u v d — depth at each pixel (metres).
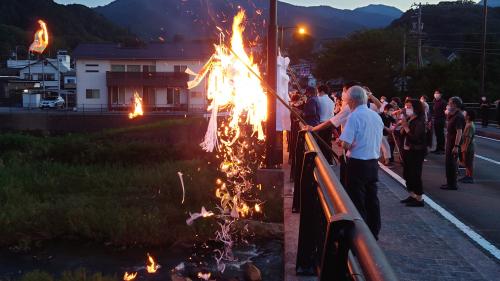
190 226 7.89
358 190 5.94
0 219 8.28
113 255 7.35
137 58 54.72
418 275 5.01
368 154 5.95
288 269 4.48
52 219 8.38
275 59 9.85
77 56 54.66
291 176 9.20
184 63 54.94
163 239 7.70
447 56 80.75
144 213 8.61
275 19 9.77
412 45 56.22
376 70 53.91
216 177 11.32
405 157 8.27
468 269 5.20
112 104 55.22
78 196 10.23
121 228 7.84
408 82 46.19
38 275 6.03
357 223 1.89
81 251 7.54
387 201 8.65
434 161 14.70
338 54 57.16
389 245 6.02
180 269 6.62
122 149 14.77
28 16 101.81
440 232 6.66
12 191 10.29
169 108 54.94
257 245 7.47
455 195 9.51
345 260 2.04
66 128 27.55
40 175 12.42
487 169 13.31
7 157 15.87
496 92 42.59
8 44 93.00
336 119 6.52
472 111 11.05
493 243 6.25
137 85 54.25
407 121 8.31
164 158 14.75
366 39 55.69
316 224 3.95
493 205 8.54
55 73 75.38
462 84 42.03
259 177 9.84
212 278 6.22
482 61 35.78
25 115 27.55
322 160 3.52
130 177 11.80
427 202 8.71
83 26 105.00
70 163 14.88
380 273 1.42
